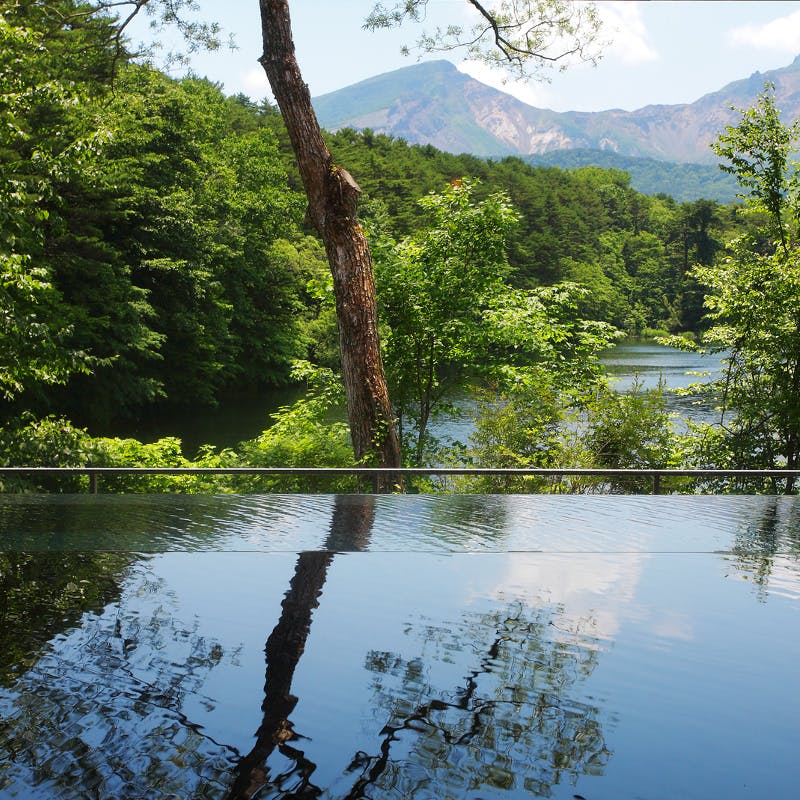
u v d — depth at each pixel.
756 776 1.62
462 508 4.29
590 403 11.76
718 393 14.27
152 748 1.70
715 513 4.20
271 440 12.06
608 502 4.54
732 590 2.80
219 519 3.92
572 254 114.31
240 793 1.54
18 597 2.67
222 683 2.02
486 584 2.84
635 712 1.89
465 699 1.94
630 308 112.69
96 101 15.84
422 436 14.05
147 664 2.13
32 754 1.68
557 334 13.81
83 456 13.16
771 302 13.38
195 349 38.00
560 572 3.01
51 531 3.61
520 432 11.59
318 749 1.70
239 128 89.31
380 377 11.80
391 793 1.54
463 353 13.97
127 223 33.06
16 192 11.28
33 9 13.93
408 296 13.77
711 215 121.81
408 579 2.90
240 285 45.34
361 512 4.16
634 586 2.84
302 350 49.53
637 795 1.55
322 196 11.53
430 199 14.30
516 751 1.71
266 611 2.54
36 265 12.28
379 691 1.98
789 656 2.22
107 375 30.22
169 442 14.23
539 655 2.21
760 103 13.87
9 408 26.53
